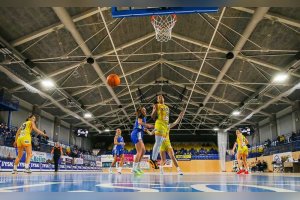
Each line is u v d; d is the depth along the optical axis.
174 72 21.81
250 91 22.58
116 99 24.67
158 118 7.04
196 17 13.98
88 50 15.45
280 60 16.84
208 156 36.38
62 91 20.83
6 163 14.93
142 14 4.73
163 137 6.93
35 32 13.23
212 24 14.19
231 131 38.28
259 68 18.42
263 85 20.66
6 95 20.09
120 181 4.55
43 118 28.08
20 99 23.81
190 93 25.45
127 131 39.59
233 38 15.02
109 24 13.81
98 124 34.06
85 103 25.42
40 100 25.05
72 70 18.55
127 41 15.83
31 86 18.91
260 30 14.12
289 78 19.09
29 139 9.07
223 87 22.81
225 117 32.03
